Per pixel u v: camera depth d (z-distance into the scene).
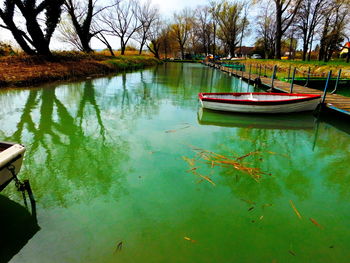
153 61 41.69
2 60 15.06
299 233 3.01
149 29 45.81
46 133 6.51
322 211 3.46
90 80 16.62
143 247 2.73
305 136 6.71
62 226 3.03
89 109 9.16
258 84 15.23
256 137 6.49
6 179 2.95
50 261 2.53
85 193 3.78
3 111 8.46
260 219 3.25
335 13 26.72
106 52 35.91
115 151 5.37
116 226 3.05
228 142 6.04
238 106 8.30
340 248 2.79
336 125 7.77
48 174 4.35
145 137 6.25
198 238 2.89
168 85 16.59
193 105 10.20
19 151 3.01
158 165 4.71
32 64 15.70
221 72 29.48
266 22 40.84
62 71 16.19
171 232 2.97
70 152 5.33
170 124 7.43
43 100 10.25
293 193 3.90
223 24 50.91
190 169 4.56
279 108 8.22
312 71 20.62
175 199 3.65
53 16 17.88
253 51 62.28
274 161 5.05
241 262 2.56
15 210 3.32
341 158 5.29
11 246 2.71
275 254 2.68
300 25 31.12
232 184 4.09
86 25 25.09
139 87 15.07
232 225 3.12
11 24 16.08
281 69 25.11
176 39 62.22
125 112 8.84
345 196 3.87
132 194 3.76
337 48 33.81
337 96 10.05
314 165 4.93
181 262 2.54
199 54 69.75
